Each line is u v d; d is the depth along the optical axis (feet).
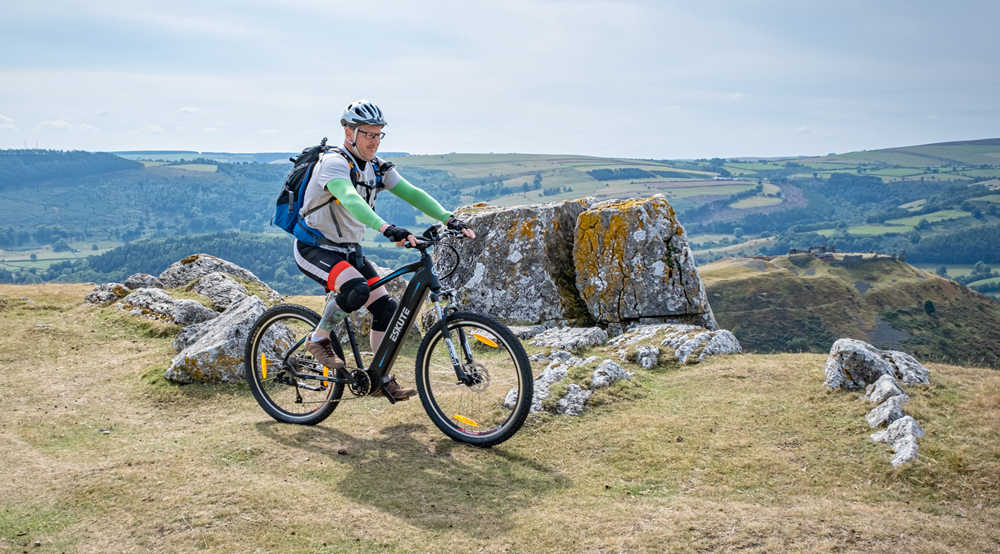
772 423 16.65
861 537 11.27
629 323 28.96
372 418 18.10
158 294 31.99
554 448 15.98
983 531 11.72
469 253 31.76
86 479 14.12
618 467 14.83
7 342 27.22
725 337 24.02
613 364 20.59
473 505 13.14
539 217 31.32
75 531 11.98
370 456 15.46
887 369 17.81
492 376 19.43
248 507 12.73
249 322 22.17
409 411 18.52
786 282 555.28
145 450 15.99
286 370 17.92
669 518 12.18
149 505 12.88
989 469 13.50
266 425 17.80
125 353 26.25
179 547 11.38
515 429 15.39
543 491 13.80
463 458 15.43
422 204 16.43
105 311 32.04
